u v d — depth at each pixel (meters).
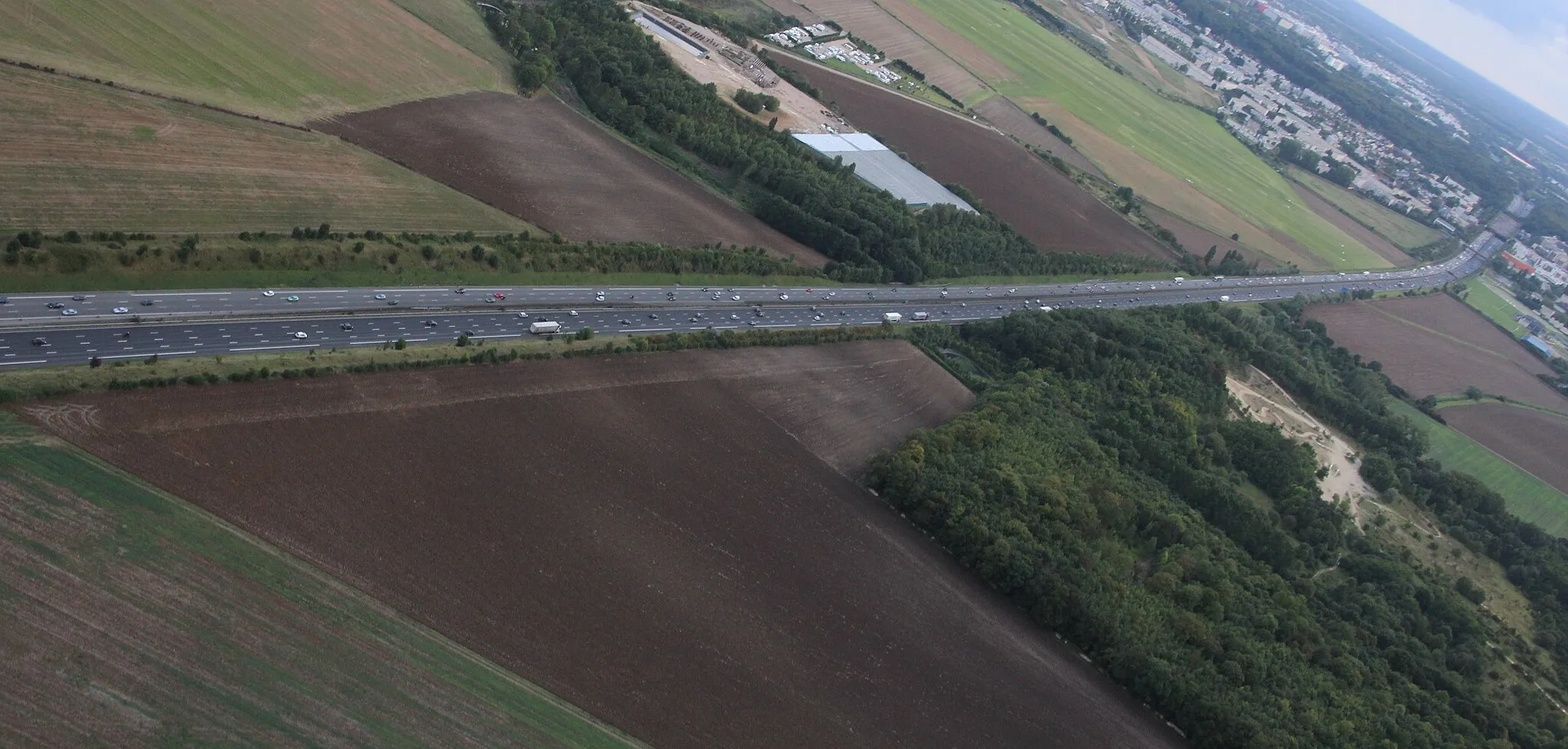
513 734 126.25
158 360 153.88
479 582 141.00
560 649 138.75
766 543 173.25
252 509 134.50
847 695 154.38
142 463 133.25
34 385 135.88
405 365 171.75
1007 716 166.12
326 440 150.38
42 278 160.12
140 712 108.69
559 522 156.25
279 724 114.38
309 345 171.75
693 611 153.75
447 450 159.12
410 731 120.75
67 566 117.31
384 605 131.62
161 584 120.50
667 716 138.12
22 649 108.25
